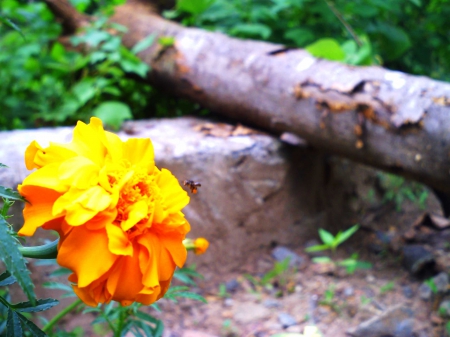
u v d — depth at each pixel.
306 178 2.88
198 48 3.08
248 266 2.71
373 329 2.12
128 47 3.50
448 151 2.07
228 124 3.07
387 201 3.22
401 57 4.30
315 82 2.51
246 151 2.65
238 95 2.85
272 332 2.16
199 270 2.59
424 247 2.73
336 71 2.50
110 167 0.89
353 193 3.12
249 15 3.68
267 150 2.72
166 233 0.92
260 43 2.95
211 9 3.82
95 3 4.33
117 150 0.93
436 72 4.48
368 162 2.44
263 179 2.72
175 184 0.97
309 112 2.53
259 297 2.45
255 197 2.71
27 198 0.85
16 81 3.27
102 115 2.78
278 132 2.80
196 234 2.57
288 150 2.79
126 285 0.85
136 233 0.85
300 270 2.68
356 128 2.36
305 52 2.78
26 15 3.37
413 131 2.17
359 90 2.37
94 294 0.84
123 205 0.86
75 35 3.55
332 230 3.04
